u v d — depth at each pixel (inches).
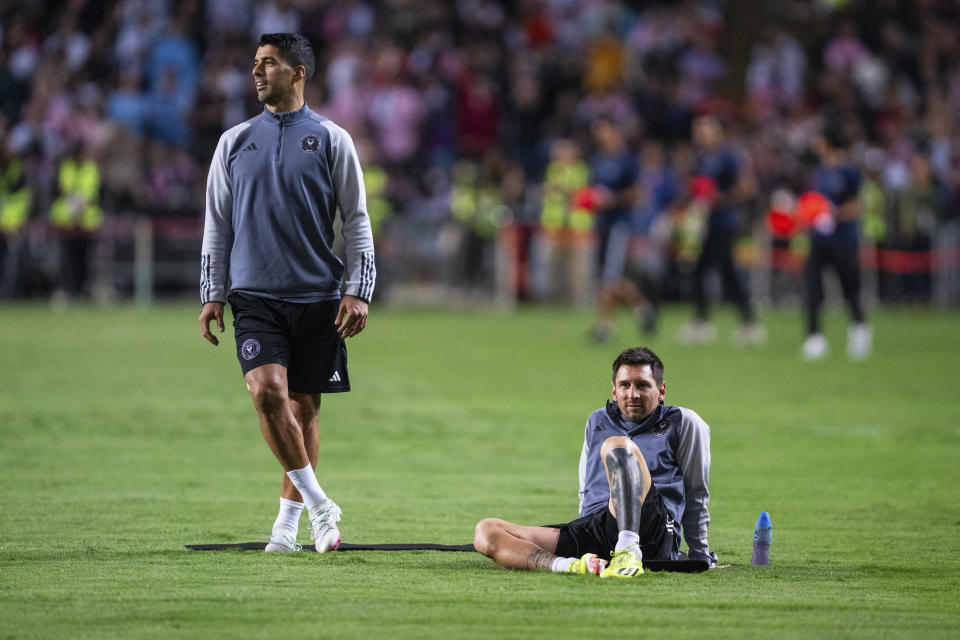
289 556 876.6
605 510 835.4
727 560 891.4
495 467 1301.7
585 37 4355.3
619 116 3949.3
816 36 4731.8
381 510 1074.1
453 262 3570.4
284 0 3912.4
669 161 3572.8
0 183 3334.2
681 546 937.5
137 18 3735.2
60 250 3346.5
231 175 906.7
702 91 4345.5
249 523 1008.2
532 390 1930.4
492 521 846.5
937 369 2266.2
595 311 3587.6
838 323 3344.0
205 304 908.6
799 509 1100.5
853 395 1902.1
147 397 1790.1
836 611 733.9
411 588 775.7
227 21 3865.7
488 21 4188.0
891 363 2357.3
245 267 897.5
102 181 3371.1
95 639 659.4
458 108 3929.6
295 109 908.6
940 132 4227.4
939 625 705.6
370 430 1535.4
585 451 861.2
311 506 895.1
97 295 3388.3
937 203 3858.3
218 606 728.3
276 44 900.0
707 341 2743.6
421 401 1796.3
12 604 730.8
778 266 3774.6
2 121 3427.7
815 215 2417.6
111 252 3383.4
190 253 3420.3
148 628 680.4
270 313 895.7
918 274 3860.7
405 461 1331.2
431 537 963.3
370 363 2269.9
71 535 947.3
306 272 899.4
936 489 1197.1
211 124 3572.8
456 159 3900.1
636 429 845.8
